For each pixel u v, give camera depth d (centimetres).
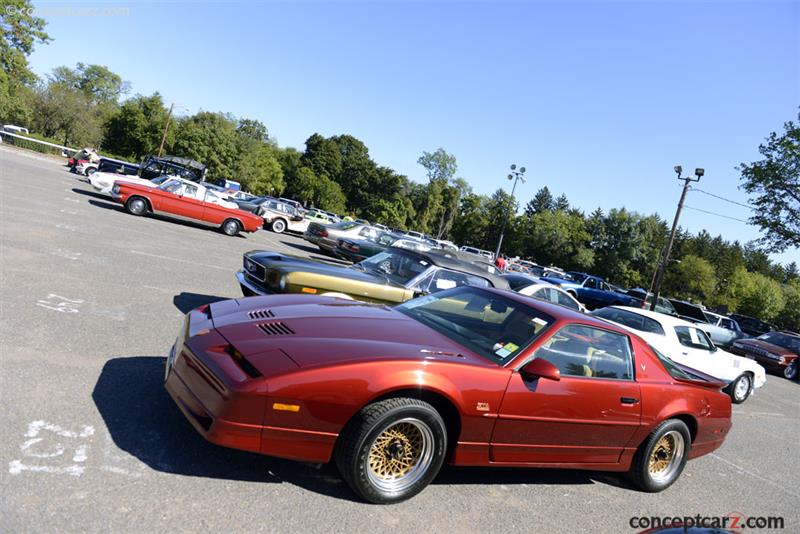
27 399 344
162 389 410
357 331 357
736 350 1750
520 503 373
